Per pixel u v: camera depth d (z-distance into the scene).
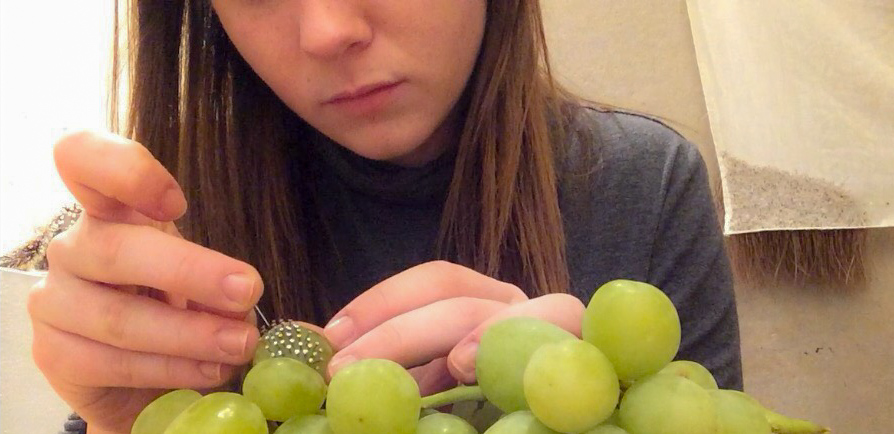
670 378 0.20
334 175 0.58
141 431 0.23
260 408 0.21
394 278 0.30
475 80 0.53
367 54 0.40
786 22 0.89
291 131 0.59
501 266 0.55
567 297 0.27
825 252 0.96
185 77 0.56
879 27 0.86
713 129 0.93
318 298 0.58
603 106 0.68
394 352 0.26
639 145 0.60
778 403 1.00
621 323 0.20
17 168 0.90
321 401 0.22
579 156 0.59
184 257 0.28
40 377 0.93
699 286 0.59
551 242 0.54
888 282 0.97
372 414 0.19
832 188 0.91
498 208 0.53
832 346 0.98
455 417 0.21
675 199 0.59
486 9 0.49
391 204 0.58
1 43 0.92
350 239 0.59
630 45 0.95
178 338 0.28
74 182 0.30
